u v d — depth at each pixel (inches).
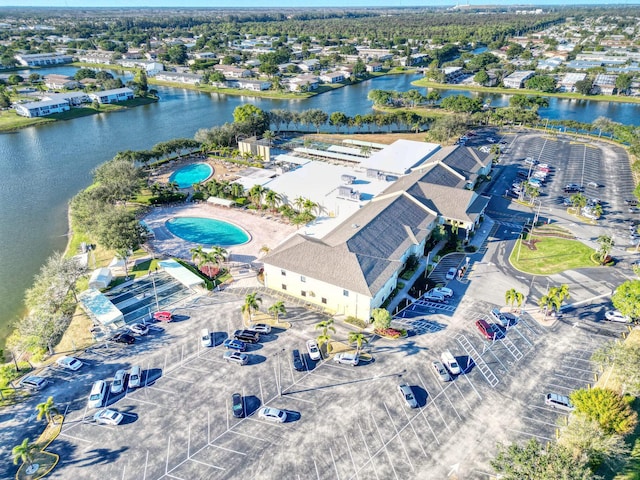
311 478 1934.1
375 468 1972.2
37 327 2778.1
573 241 3882.9
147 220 4522.6
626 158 6028.5
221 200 4815.5
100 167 5206.7
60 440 2138.3
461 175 4692.4
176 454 2053.4
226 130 6668.3
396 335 2768.2
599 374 2474.2
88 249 4084.6
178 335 2847.0
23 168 6343.5
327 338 2598.4
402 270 3454.7
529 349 2669.8
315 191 4611.2
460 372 2500.0
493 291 3223.4
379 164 5251.0
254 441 2108.8
